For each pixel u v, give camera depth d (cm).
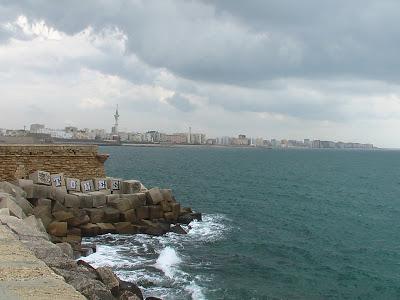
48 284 690
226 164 12050
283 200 5091
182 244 2566
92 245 2278
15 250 880
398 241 3052
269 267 2242
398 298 1903
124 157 14162
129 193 2961
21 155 2684
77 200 2612
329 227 3500
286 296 1825
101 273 1273
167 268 2027
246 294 1798
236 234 2981
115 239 2509
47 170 2791
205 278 1952
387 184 7588
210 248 2531
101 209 2669
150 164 10888
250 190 6003
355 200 5350
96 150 3027
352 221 3831
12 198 2047
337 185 7194
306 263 2375
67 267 1066
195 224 3188
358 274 2212
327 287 1992
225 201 4812
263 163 13138
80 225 2500
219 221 3481
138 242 2483
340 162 15088
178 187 6075
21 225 1229
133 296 1257
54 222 2356
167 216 2972
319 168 11506
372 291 1973
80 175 2945
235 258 2358
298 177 8506
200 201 4741
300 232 3244
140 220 2794
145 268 1991
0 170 2603
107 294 1019
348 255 2603
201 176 7981
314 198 5403
